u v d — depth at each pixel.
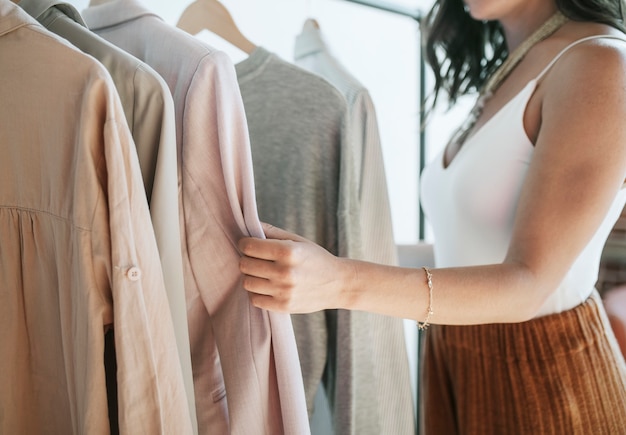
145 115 0.58
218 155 0.64
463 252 0.98
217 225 0.67
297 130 0.91
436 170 1.06
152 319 0.56
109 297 0.56
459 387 0.96
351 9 1.59
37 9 0.70
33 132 0.59
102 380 0.55
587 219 0.73
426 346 1.06
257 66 0.93
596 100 0.74
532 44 0.97
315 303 0.66
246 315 0.68
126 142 0.52
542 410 0.87
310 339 0.95
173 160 0.60
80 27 0.66
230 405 0.70
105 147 0.51
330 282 0.66
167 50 0.66
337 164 0.90
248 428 0.69
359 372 0.91
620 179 0.74
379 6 1.41
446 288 0.70
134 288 0.54
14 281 0.65
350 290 0.68
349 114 0.92
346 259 0.69
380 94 1.71
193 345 0.72
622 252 1.61
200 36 1.25
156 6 1.18
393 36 1.71
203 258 0.68
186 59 0.63
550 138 0.76
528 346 0.87
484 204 0.92
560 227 0.73
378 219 0.99
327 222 0.92
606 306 1.52
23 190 0.62
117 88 0.59
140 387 0.55
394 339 1.01
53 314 0.64
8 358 0.66
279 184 0.94
